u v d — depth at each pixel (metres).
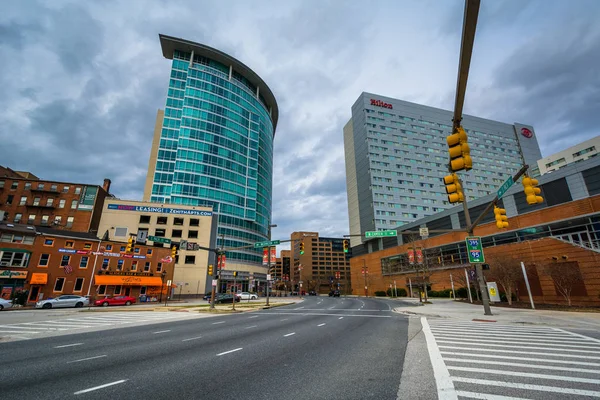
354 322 17.05
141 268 48.12
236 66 103.19
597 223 29.34
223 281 79.25
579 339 10.62
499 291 32.91
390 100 99.38
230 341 10.88
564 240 28.53
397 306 31.83
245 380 6.05
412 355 8.25
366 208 89.12
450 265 49.34
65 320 19.20
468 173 98.31
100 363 7.59
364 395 5.10
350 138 104.31
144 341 11.00
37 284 37.69
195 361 7.75
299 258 173.12
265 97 119.50
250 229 92.69
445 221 54.69
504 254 32.44
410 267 58.47
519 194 41.16
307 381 5.95
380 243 75.81
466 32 5.05
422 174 94.31
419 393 5.15
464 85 6.58
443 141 100.62
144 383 5.89
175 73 91.81
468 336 11.55
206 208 65.38
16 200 57.31
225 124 94.12
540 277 29.52
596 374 6.23
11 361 7.86
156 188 78.12
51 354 8.74
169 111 86.38
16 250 36.50
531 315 18.80
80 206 59.66
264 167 109.19
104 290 43.16
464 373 6.38
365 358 7.95
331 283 123.12
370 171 89.50
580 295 25.98
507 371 6.51
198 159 84.44
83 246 42.44
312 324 16.25
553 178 37.12
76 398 5.08
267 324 16.48
